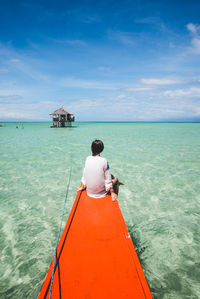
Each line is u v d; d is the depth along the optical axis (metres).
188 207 4.59
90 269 1.61
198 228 3.69
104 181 2.80
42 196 5.23
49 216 4.18
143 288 1.42
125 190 5.66
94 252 1.81
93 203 2.73
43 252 3.03
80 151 12.32
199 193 5.43
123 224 2.25
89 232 2.11
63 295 1.37
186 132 31.67
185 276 2.54
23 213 4.29
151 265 2.73
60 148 13.47
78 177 6.89
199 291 2.31
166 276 2.54
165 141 17.77
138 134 27.19
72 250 1.84
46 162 9.13
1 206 4.61
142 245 3.18
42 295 1.38
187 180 6.50
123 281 1.48
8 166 8.28
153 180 6.52
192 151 12.16
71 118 45.12
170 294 2.27
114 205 2.67
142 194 5.37
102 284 1.46
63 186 5.99
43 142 16.88
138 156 10.58
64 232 2.08
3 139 19.27
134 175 7.07
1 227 3.71
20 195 5.28
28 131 34.78
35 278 2.52
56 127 49.25
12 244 3.21
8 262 2.80
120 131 34.88
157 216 4.17
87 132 31.83
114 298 1.34
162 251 3.03
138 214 4.26
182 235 3.46
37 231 3.60
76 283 1.48
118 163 8.94
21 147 13.68
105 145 14.99
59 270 1.60
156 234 3.50
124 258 1.73
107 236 2.04
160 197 5.17
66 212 4.37
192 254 2.97
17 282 2.45
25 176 6.93
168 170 7.72
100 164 2.69
